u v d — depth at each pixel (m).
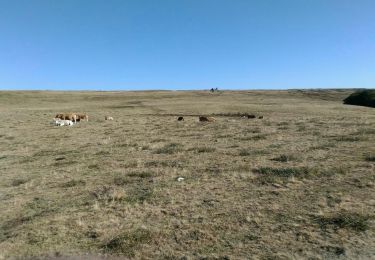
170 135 27.20
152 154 19.44
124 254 8.40
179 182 13.51
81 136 29.34
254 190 12.12
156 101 91.69
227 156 17.64
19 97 102.38
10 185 14.79
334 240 8.42
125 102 90.19
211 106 68.62
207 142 22.66
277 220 9.66
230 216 10.09
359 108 61.16
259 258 7.89
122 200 11.83
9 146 25.70
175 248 8.55
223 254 8.14
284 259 7.78
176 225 9.72
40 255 8.58
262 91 129.00
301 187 12.15
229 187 12.58
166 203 11.35
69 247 8.86
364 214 9.63
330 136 22.31
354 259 7.62
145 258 8.20
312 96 108.19
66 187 13.89
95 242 9.04
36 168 17.66
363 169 13.73
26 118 49.44
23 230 9.95
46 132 33.22
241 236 8.91
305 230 8.99
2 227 10.36
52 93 121.94
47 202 12.22
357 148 17.75
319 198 11.02
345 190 11.59
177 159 17.62
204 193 12.09
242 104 74.06
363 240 8.34
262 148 19.30
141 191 12.71
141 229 9.52
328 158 15.94
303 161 15.62
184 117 48.31
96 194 12.68
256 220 9.69
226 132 27.22
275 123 32.88
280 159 16.17
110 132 31.27
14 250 8.87
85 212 11.00
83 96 112.12
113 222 10.12
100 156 19.73
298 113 52.03
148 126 35.09
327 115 46.47
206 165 15.98
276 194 11.62
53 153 21.67
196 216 10.22
